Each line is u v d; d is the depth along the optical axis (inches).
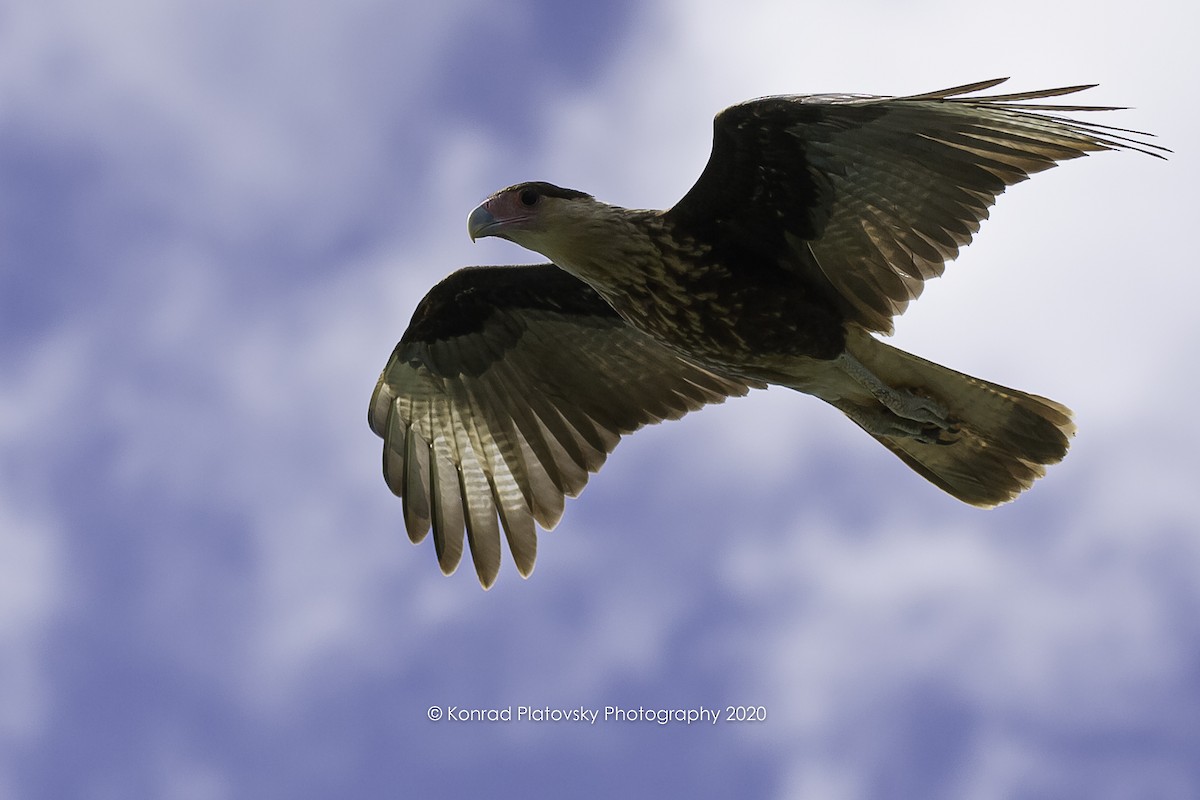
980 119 445.1
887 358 513.7
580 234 521.0
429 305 587.5
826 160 475.8
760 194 494.0
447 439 595.8
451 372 596.7
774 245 504.1
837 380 524.4
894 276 491.8
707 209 504.4
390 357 596.7
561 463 595.8
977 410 518.0
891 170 470.0
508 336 591.5
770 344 519.8
